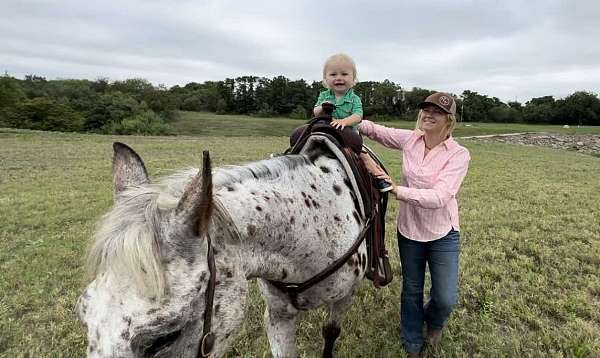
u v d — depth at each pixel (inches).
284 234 72.4
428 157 105.1
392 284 164.2
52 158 523.8
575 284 166.2
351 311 142.9
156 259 51.3
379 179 96.7
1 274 169.9
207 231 54.9
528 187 380.8
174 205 55.5
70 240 211.0
